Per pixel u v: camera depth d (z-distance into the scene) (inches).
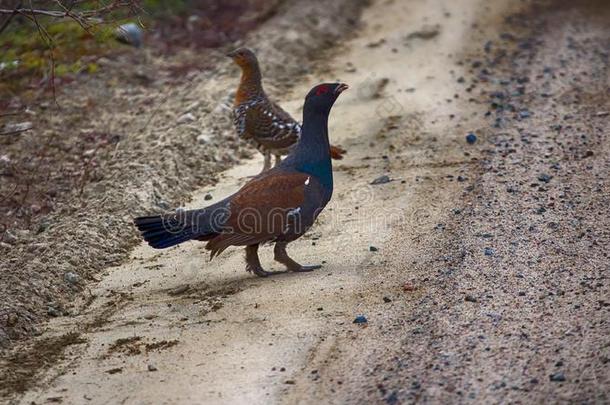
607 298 416.5
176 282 473.1
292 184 454.3
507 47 855.7
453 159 610.2
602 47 832.9
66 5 668.7
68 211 555.5
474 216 515.2
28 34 750.5
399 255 479.8
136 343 414.3
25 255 493.0
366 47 884.0
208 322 427.8
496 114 689.6
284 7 985.5
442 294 434.0
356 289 447.2
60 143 665.6
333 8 987.9
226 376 383.2
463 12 966.4
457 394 358.6
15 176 612.1
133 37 842.8
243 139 616.7
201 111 708.7
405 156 625.0
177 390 375.9
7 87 743.7
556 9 966.4
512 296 426.6
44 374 394.6
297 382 375.6
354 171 607.2
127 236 522.9
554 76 764.6
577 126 649.0
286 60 839.7
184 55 852.0
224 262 495.5
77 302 458.3
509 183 558.3
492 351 384.2
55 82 764.6
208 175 617.9
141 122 699.4
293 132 593.9
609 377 358.9
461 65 812.0
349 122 699.4
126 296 460.4
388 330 407.2
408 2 1015.6
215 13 961.5
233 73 801.6
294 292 449.4
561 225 495.8
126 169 600.1
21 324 429.4
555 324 399.5
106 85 770.8
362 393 364.5
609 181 549.0
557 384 358.6
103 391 378.9
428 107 716.0
